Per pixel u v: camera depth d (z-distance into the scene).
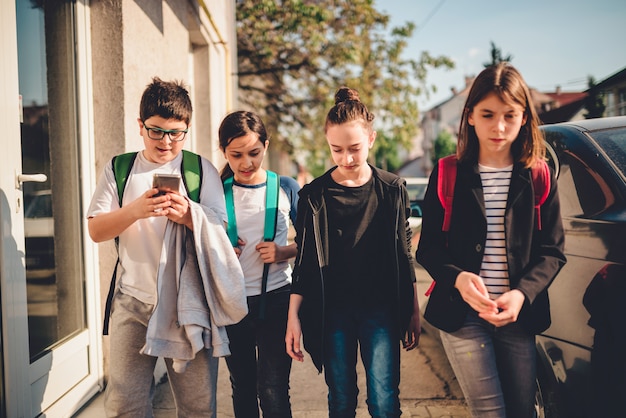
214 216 2.04
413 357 4.02
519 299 1.75
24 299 2.39
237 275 2.01
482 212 1.90
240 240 2.35
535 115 1.88
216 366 2.14
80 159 3.05
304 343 2.11
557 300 2.23
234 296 1.98
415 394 3.34
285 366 2.36
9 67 2.32
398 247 2.06
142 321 2.01
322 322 2.05
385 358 2.06
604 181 2.30
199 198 2.12
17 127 2.37
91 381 3.07
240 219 2.37
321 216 2.07
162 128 1.97
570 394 2.16
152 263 2.03
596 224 2.18
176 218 1.93
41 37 2.77
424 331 4.63
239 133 2.23
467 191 1.92
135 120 3.34
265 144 2.33
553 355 2.23
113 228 1.89
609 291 2.01
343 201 2.06
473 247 1.90
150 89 2.00
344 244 2.07
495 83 1.80
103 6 3.16
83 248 3.07
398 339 2.10
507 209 1.88
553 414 2.30
